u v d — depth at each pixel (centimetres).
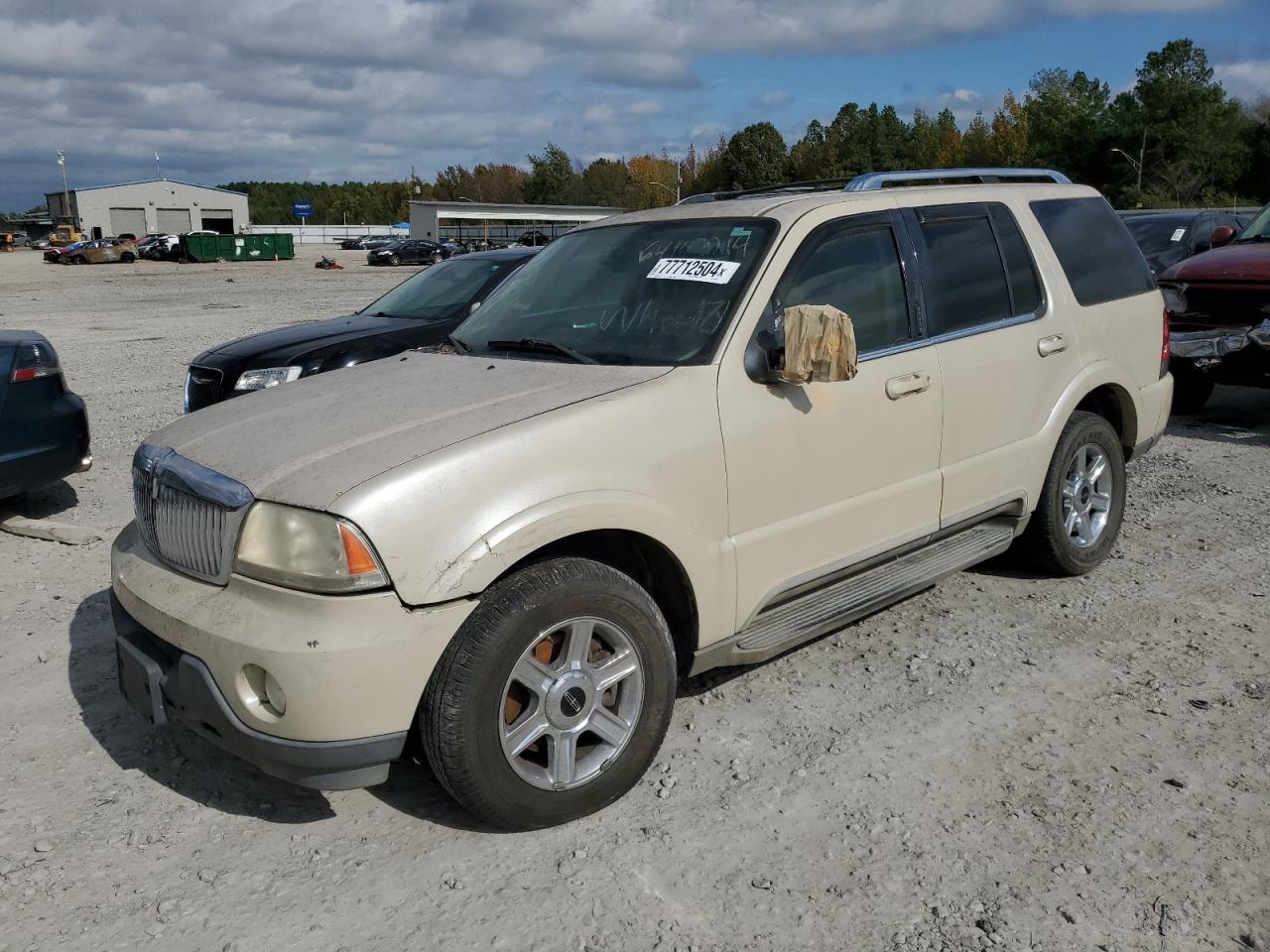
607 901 295
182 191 11069
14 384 625
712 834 326
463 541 300
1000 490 471
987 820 330
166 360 1477
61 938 282
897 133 11331
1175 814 332
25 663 455
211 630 300
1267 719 392
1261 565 554
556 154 12650
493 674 303
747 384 368
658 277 406
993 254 478
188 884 305
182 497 325
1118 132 8575
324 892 301
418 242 5891
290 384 411
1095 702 406
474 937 282
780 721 395
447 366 397
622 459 334
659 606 371
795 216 402
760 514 373
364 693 290
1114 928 281
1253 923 283
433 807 345
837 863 310
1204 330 824
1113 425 561
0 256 7769
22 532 636
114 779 363
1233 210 1305
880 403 408
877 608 416
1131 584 530
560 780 324
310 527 293
